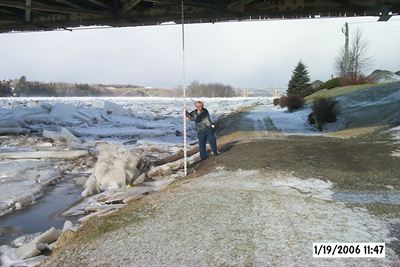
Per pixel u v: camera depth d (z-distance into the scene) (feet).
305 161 44.06
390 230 23.36
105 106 159.94
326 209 27.35
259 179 36.70
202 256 20.33
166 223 25.31
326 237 22.30
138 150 71.15
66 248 23.07
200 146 50.62
